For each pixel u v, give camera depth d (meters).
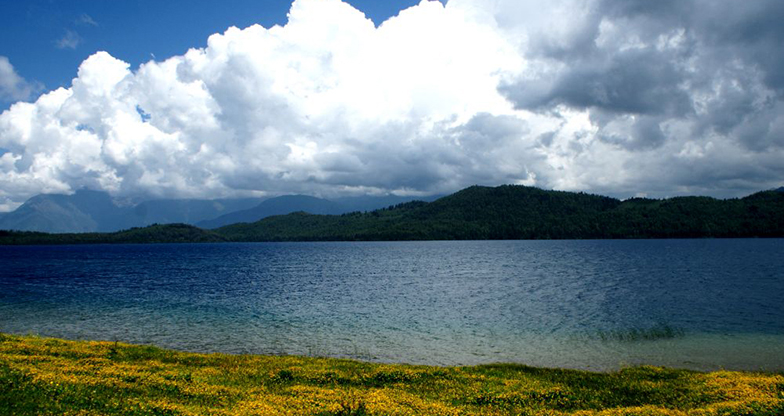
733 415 18.44
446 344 39.47
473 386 24.25
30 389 16.69
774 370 31.95
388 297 70.31
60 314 55.06
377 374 26.06
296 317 52.69
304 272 122.31
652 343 39.75
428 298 69.00
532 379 26.22
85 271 129.25
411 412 18.34
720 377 26.41
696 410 19.27
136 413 15.69
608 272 110.06
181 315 54.22
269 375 25.27
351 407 18.53
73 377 19.66
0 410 14.20
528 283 89.00
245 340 40.97
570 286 83.06
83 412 14.98
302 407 18.53
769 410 18.58
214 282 96.38
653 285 83.12
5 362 21.72
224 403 18.91
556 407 21.36
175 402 18.17
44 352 26.78
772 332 43.88
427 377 26.05
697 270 110.94
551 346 38.75
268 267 143.38
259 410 17.61
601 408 21.31
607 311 56.28
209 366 27.77
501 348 38.09
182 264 162.50
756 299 64.69
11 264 163.62
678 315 53.16
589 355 35.94
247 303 64.31
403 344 39.44
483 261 158.50
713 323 48.38
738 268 114.50
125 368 23.80
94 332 44.34
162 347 38.28
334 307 60.31
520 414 19.61
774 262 131.62
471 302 64.50
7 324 48.47
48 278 106.56
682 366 33.06
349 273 117.12
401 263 154.75
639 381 26.27
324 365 28.70
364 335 42.94
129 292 78.31
